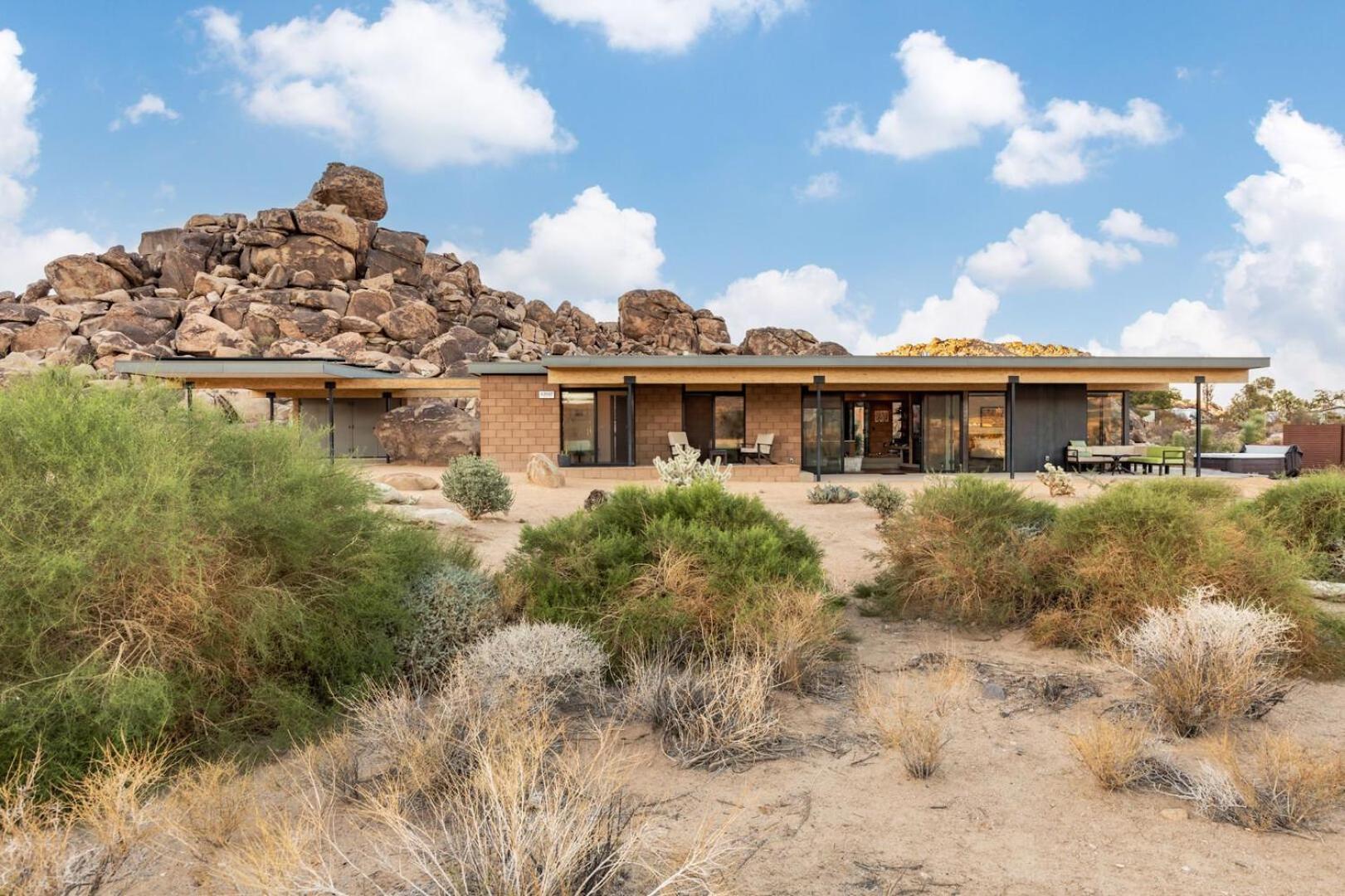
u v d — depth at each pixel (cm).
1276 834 279
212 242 6384
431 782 300
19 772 271
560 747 355
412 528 548
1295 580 508
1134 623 505
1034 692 439
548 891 194
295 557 403
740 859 261
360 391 2730
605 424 2281
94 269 5894
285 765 336
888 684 460
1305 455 2191
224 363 2173
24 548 327
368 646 432
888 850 269
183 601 346
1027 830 284
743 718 365
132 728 311
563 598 510
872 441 2492
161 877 246
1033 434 2211
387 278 6425
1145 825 287
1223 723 379
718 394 2300
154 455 370
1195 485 764
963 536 628
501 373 2256
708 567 535
